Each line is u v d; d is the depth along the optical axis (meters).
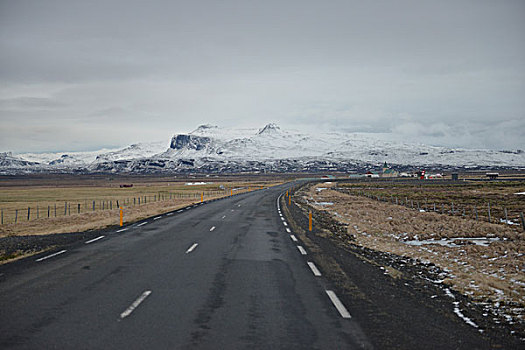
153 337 6.67
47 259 13.95
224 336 6.77
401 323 7.58
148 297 9.14
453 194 64.25
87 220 32.72
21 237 20.05
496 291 10.19
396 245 18.16
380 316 7.98
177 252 15.48
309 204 46.44
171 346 6.30
